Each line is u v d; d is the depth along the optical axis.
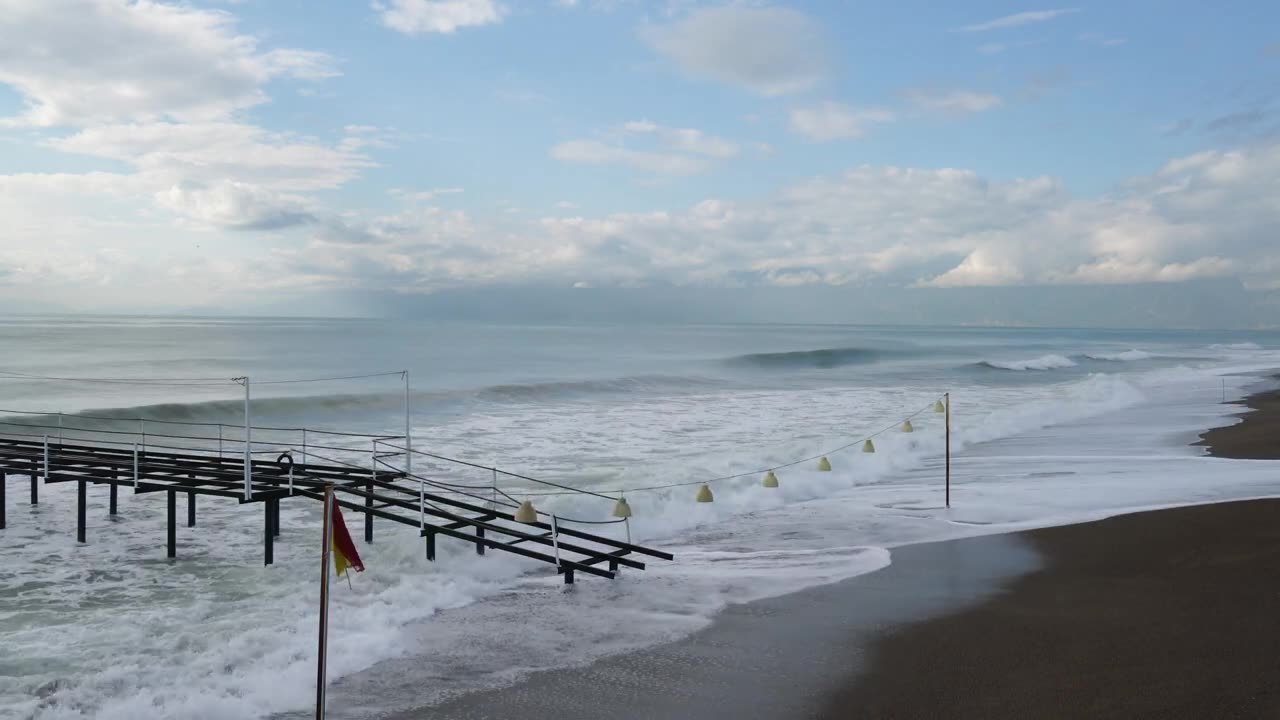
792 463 23.44
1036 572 12.95
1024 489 19.61
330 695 8.72
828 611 11.40
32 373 48.56
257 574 13.63
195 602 12.09
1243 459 23.20
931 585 12.48
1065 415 34.38
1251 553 13.27
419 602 11.80
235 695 8.68
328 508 7.14
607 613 11.47
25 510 18.48
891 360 76.81
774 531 16.52
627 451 26.16
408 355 71.56
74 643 10.25
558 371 56.06
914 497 19.31
